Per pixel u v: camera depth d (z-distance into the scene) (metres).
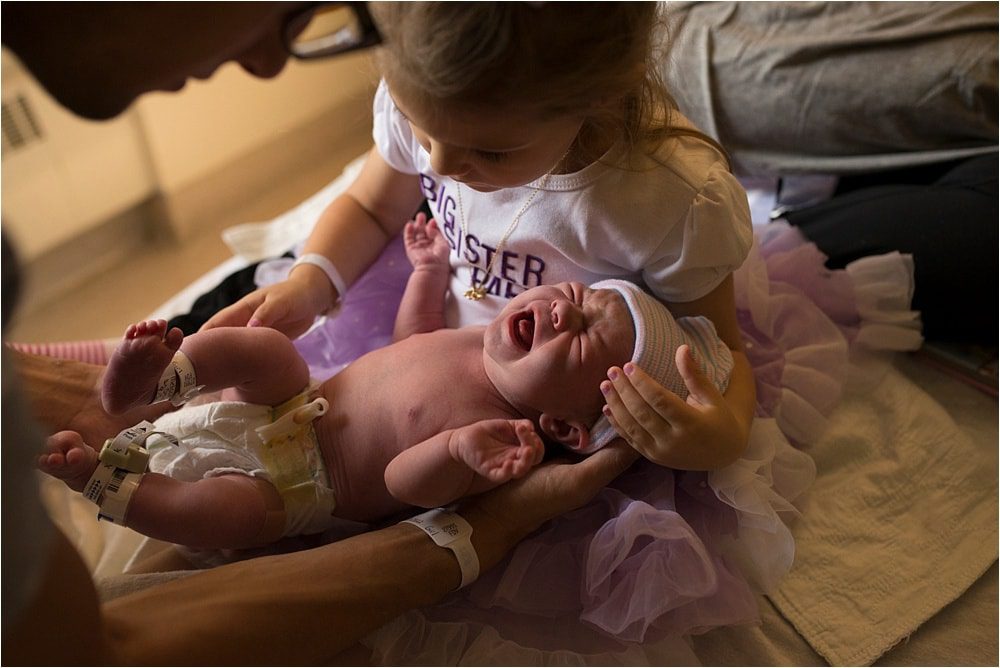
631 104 0.80
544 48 0.64
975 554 0.96
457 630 0.83
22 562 0.53
